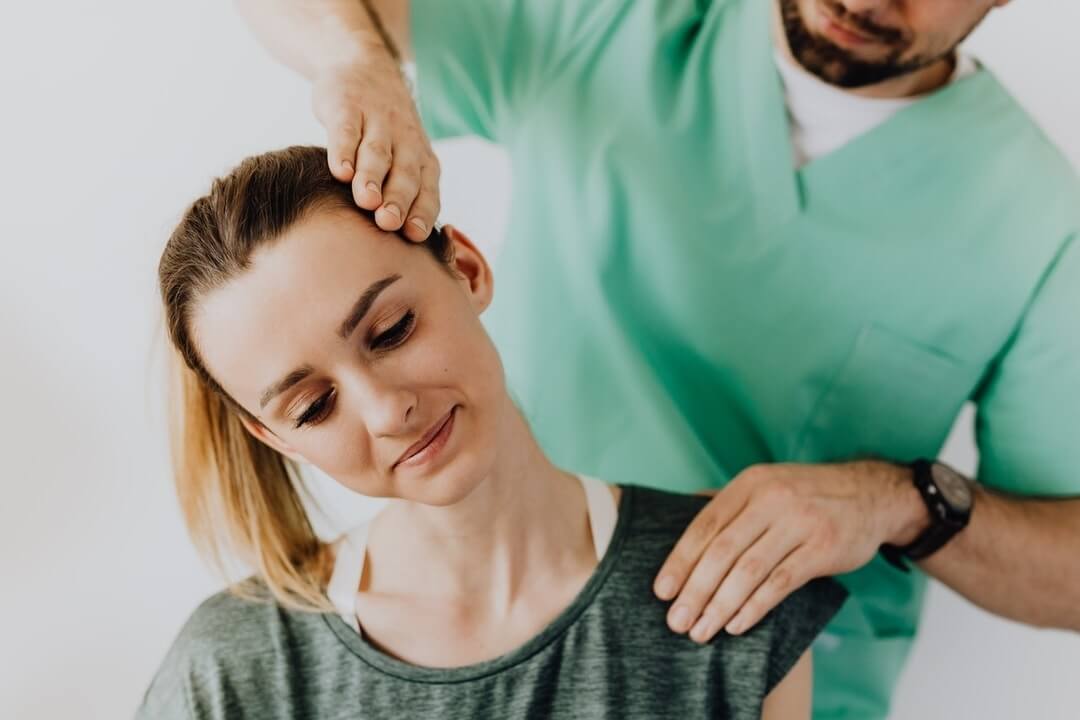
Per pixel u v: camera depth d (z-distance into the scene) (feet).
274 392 1.97
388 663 2.36
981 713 3.74
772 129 3.05
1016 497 3.02
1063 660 3.63
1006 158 2.99
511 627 2.40
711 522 2.48
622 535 2.47
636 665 2.36
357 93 2.32
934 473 2.77
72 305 3.60
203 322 1.99
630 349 3.22
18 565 3.73
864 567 3.27
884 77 2.88
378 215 1.96
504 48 3.33
